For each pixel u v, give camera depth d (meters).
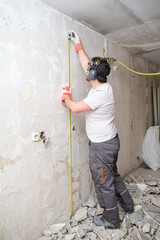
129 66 2.92
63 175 1.73
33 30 1.36
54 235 1.52
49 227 1.58
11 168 1.27
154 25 1.92
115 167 1.84
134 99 3.14
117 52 2.55
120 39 2.34
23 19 1.28
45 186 1.54
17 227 1.34
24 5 1.28
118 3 1.48
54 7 1.52
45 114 1.50
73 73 1.79
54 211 1.65
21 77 1.29
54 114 1.59
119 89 2.63
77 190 1.92
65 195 1.76
